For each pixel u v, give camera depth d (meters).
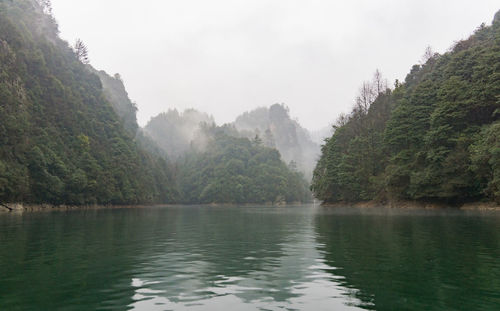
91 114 120.88
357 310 6.86
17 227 26.50
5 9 113.75
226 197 189.62
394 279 9.24
